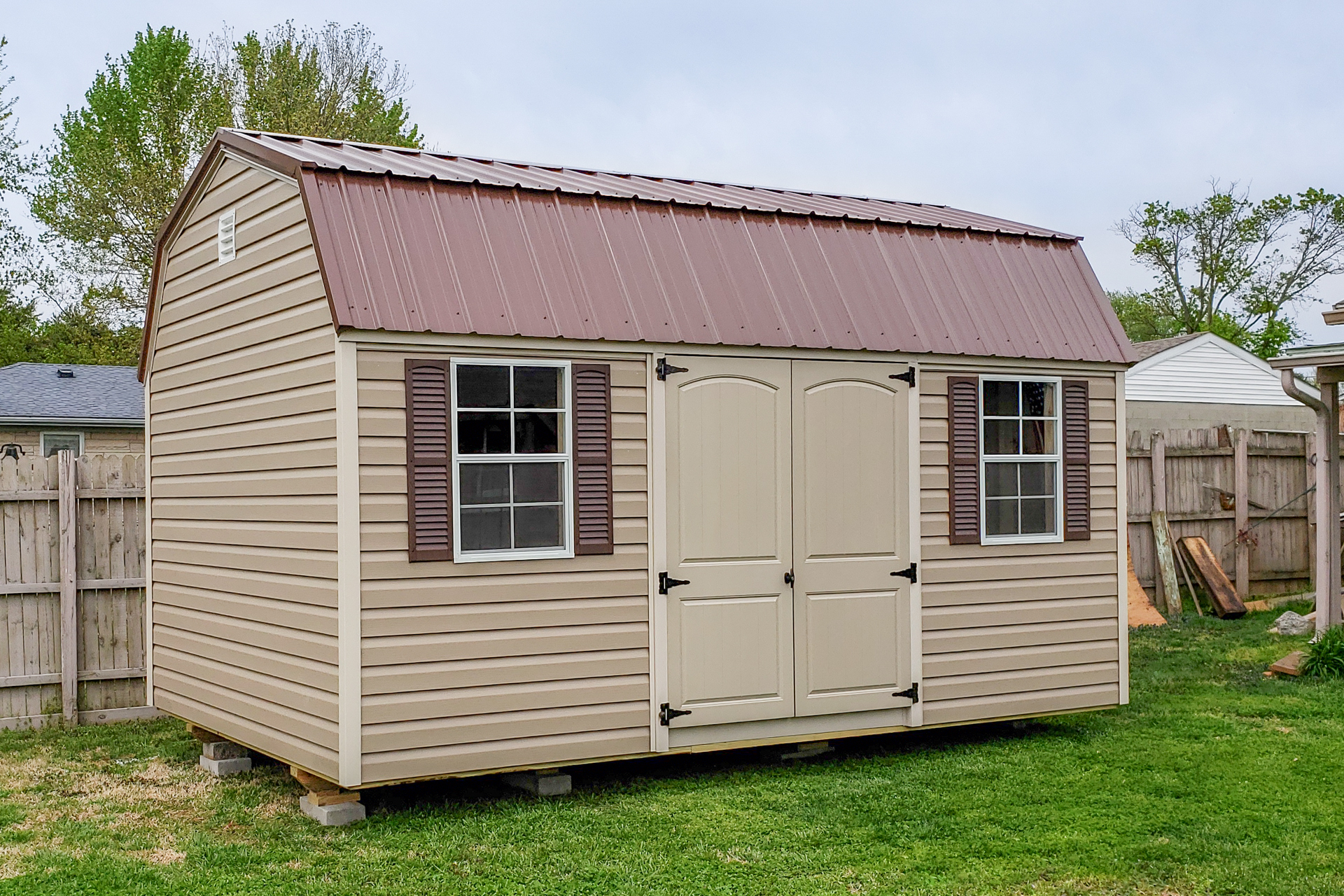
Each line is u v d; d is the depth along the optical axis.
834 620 7.90
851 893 5.58
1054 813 6.76
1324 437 11.36
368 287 6.51
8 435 20.56
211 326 8.05
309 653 6.73
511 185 7.39
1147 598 13.93
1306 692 9.88
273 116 30.45
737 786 7.41
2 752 8.63
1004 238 9.13
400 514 6.55
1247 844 6.20
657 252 7.62
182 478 8.49
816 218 8.41
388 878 5.73
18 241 30.81
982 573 8.48
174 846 6.33
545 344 6.93
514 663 6.86
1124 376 9.12
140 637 9.81
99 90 31.39
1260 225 37.91
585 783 7.52
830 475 7.90
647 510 7.28
